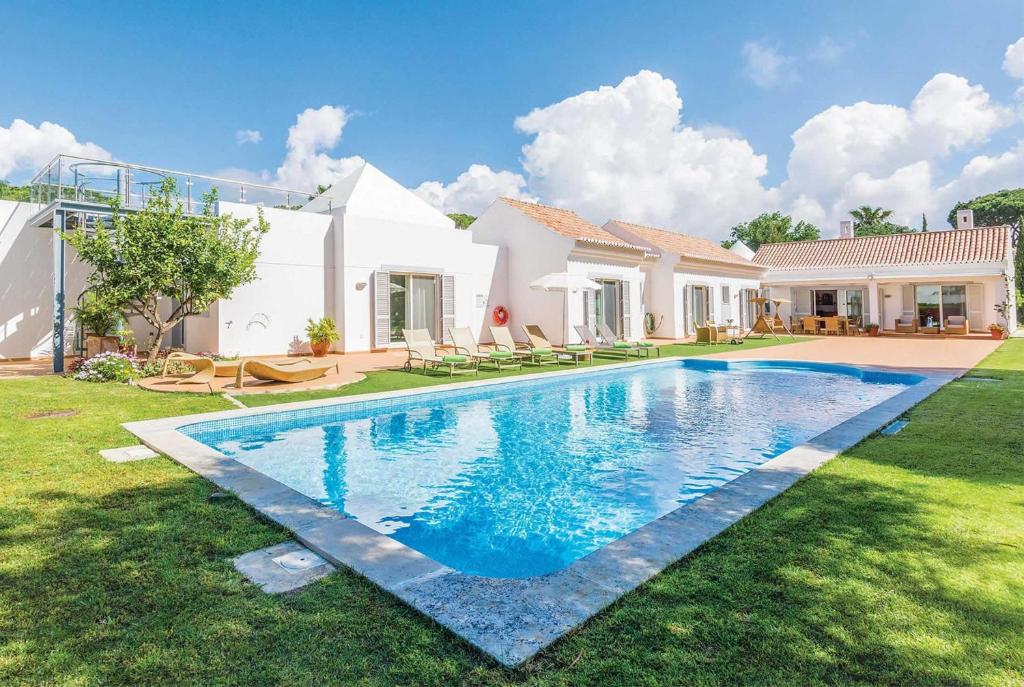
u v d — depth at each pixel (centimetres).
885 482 432
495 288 1991
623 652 220
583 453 689
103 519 375
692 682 202
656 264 2369
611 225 2409
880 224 5400
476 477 598
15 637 239
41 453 552
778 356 1628
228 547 331
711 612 248
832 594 263
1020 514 364
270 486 441
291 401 877
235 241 1273
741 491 411
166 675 213
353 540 333
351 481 583
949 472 458
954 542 322
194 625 247
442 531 458
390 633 237
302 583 285
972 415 685
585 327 1639
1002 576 281
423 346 1326
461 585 276
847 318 2612
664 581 277
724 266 2664
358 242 1587
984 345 1859
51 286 1489
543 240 1931
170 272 1139
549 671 209
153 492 431
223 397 905
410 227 1716
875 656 217
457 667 213
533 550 422
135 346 1343
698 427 827
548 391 1157
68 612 259
